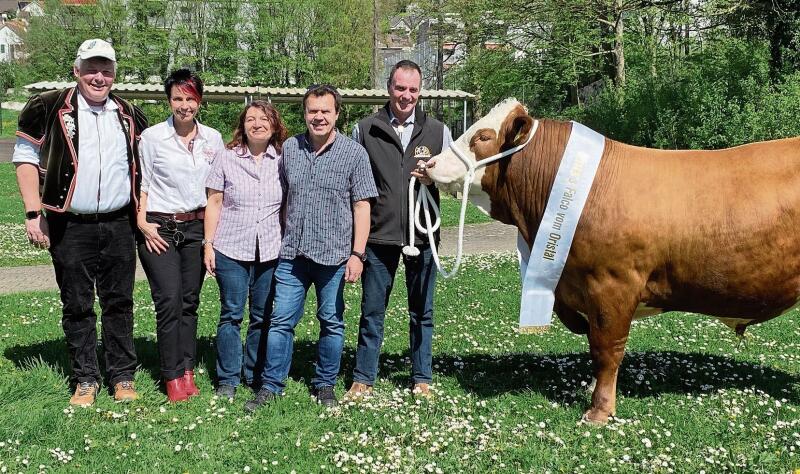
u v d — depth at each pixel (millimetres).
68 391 5973
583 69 31781
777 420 5387
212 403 5688
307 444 4965
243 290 5914
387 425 5266
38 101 5484
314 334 7961
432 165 5641
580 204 5336
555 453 4824
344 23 51719
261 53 53875
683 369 6707
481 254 14328
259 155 5844
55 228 5660
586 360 6973
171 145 5816
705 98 21141
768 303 5355
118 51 54469
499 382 6348
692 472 4578
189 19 54625
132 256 5918
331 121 5523
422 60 50438
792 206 5117
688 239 5207
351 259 5602
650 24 26938
